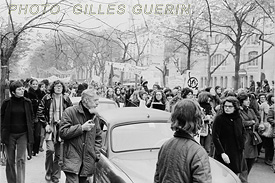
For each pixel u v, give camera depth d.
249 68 32.06
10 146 5.42
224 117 5.25
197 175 2.51
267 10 11.49
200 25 13.71
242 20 13.17
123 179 3.78
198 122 2.71
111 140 4.72
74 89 16.77
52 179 5.95
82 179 4.40
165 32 14.29
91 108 4.36
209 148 7.62
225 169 4.38
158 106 9.51
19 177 5.45
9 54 5.56
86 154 4.29
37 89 9.34
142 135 4.85
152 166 4.12
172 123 2.75
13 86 5.39
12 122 5.41
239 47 14.28
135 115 5.20
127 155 4.49
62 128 4.24
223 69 33.28
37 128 8.34
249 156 6.39
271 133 8.01
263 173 7.45
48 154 5.93
